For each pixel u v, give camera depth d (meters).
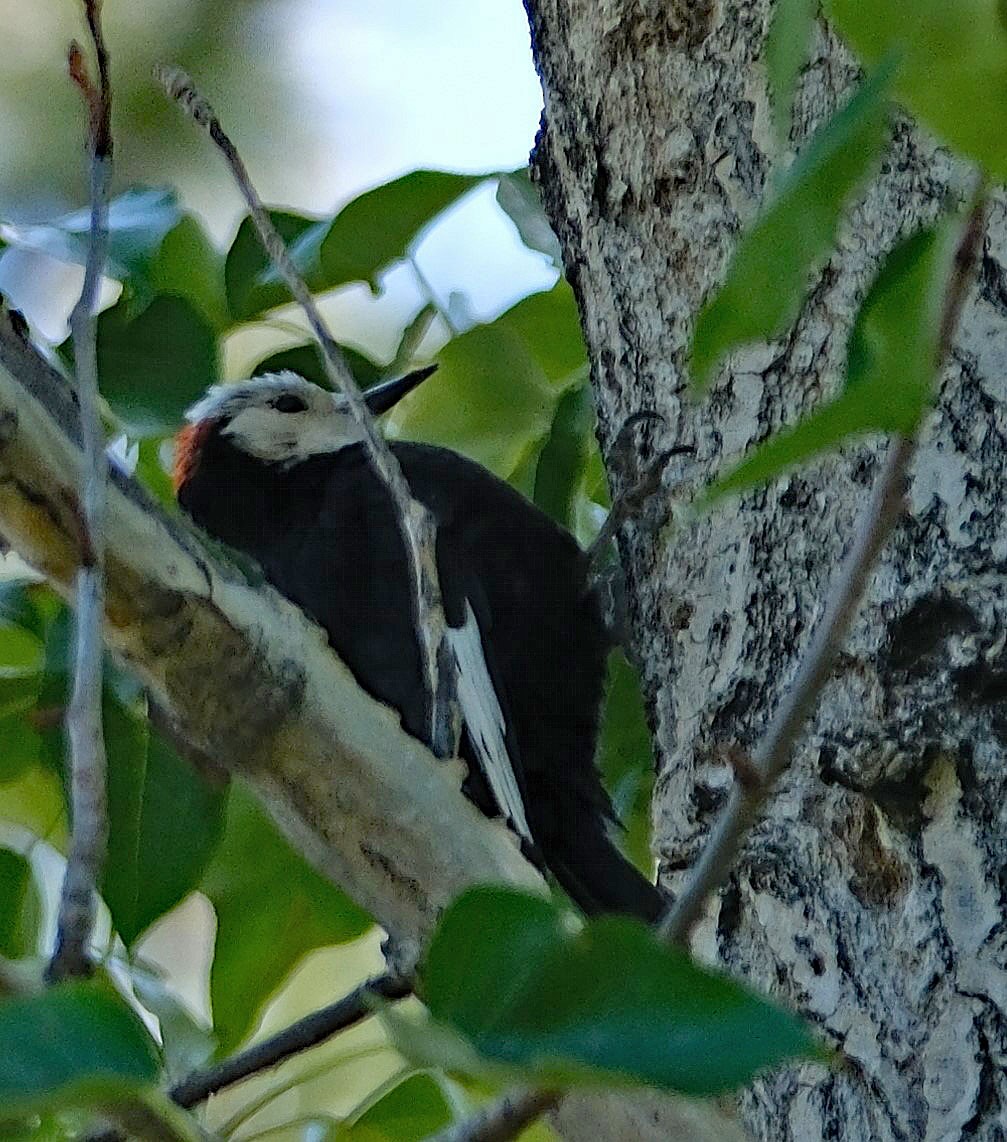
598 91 5.89
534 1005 2.34
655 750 5.51
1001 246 4.72
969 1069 4.22
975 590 4.49
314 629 4.23
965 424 4.64
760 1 5.44
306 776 4.09
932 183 4.83
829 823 4.61
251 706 4.06
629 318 5.75
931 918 4.38
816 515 4.95
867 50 2.20
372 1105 5.48
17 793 6.50
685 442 5.45
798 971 4.56
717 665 5.14
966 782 4.41
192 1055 6.07
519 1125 2.88
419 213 6.35
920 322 2.55
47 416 3.93
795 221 2.37
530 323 6.95
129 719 5.54
